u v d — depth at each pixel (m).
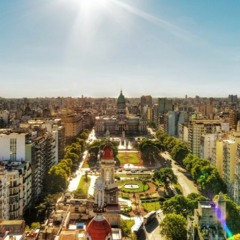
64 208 166.25
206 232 158.38
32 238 147.00
